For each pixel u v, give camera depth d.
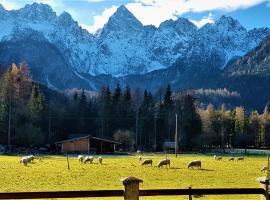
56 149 134.75
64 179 46.06
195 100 187.38
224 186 41.78
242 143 190.88
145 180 47.00
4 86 142.38
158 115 170.50
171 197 30.62
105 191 15.91
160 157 110.00
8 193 15.22
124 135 151.50
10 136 133.38
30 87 162.25
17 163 72.88
